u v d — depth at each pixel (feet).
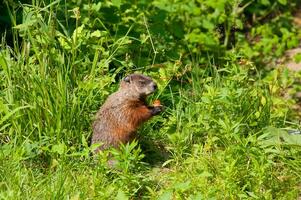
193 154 38.24
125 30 46.65
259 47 53.88
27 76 38.45
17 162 35.14
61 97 37.93
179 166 38.06
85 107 39.32
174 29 51.08
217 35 54.13
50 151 35.55
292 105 47.83
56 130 37.47
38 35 39.99
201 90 43.75
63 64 39.06
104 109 38.47
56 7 42.91
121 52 44.80
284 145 39.63
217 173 36.65
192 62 48.60
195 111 41.11
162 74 43.04
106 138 38.14
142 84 38.22
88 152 35.45
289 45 54.13
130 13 48.60
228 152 37.37
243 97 41.96
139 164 36.65
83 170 35.94
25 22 39.29
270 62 53.42
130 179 34.40
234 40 54.60
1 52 39.55
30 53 42.09
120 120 38.17
